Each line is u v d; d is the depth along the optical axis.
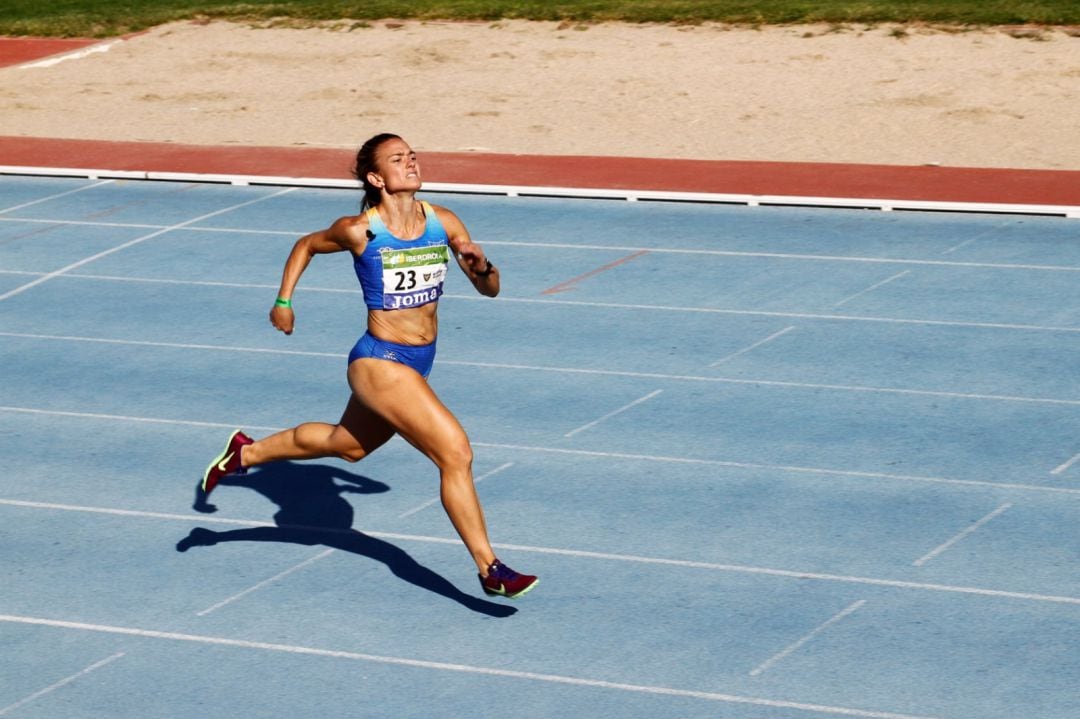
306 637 11.09
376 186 10.29
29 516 13.41
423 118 32.81
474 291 20.00
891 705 9.93
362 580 11.96
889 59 36.28
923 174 26.42
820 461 14.12
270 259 21.88
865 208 24.00
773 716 9.84
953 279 20.06
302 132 31.72
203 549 12.61
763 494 13.40
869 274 20.41
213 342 18.23
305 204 25.16
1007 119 30.72
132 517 13.32
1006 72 34.56
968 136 29.48
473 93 35.00
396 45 40.19
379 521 13.08
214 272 21.28
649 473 13.91
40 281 21.08
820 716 9.82
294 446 11.35
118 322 19.16
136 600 11.75
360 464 14.37
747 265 20.97
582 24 41.25
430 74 37.12
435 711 10.02
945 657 10.52
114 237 23.34
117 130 32.25
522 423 15.26
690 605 11.38
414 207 10.45
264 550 12.56
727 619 11.15
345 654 10.82
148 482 14.10
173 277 21.09
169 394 16.50
